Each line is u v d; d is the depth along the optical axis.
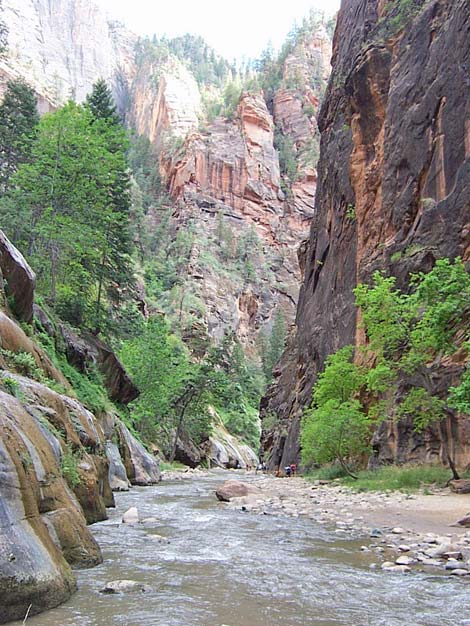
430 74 27.23
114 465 21.70
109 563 7.38
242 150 150.50
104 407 24.36
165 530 10.64
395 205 27.91
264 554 8.34
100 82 41.62
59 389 14.41
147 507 14.93
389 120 30.22
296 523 12.02
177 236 125.94
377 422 23.17
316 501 16.64
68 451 10.09
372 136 33.06
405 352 21.39
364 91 33.19
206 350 88.56
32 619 4.91
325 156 43.84
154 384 45.28
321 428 23.88
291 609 5.51
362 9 41.06
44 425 9.35
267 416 50.16
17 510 5.52
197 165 144.62
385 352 22.39
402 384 23.03
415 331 19.16
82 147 30.25
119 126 32.94
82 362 26.38
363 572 7.16
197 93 190.50
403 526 11.32
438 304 17.05
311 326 40.00
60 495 7.11
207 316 109.31
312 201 155.25
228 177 146.38
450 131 24.44
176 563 7.52
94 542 7.46
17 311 17.41
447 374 20.39
